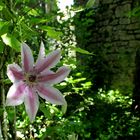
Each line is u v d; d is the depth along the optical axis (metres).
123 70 11.77
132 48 11.51
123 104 9.69
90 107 8.51
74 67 4.30
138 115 8.99
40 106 1.43
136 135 7.57
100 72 12.46
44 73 1.13
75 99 6.67
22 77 1.09
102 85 12.34
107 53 12.34
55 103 1.11
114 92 10.54
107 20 12.34
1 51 1.30
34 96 1.09
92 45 12.82
